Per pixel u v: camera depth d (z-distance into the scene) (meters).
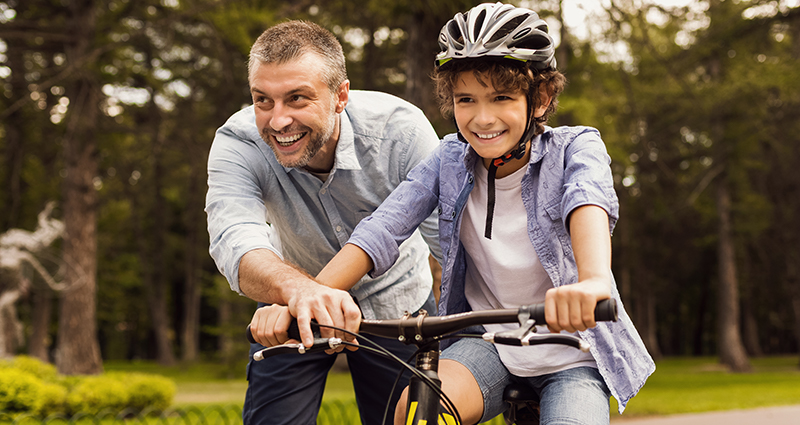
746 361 23.06
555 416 1.60
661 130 19.78
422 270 2.62
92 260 16.25
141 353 47.53
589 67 17.80
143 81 15.62
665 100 17.97
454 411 1.52
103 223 29.28
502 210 1.81
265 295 1.66
